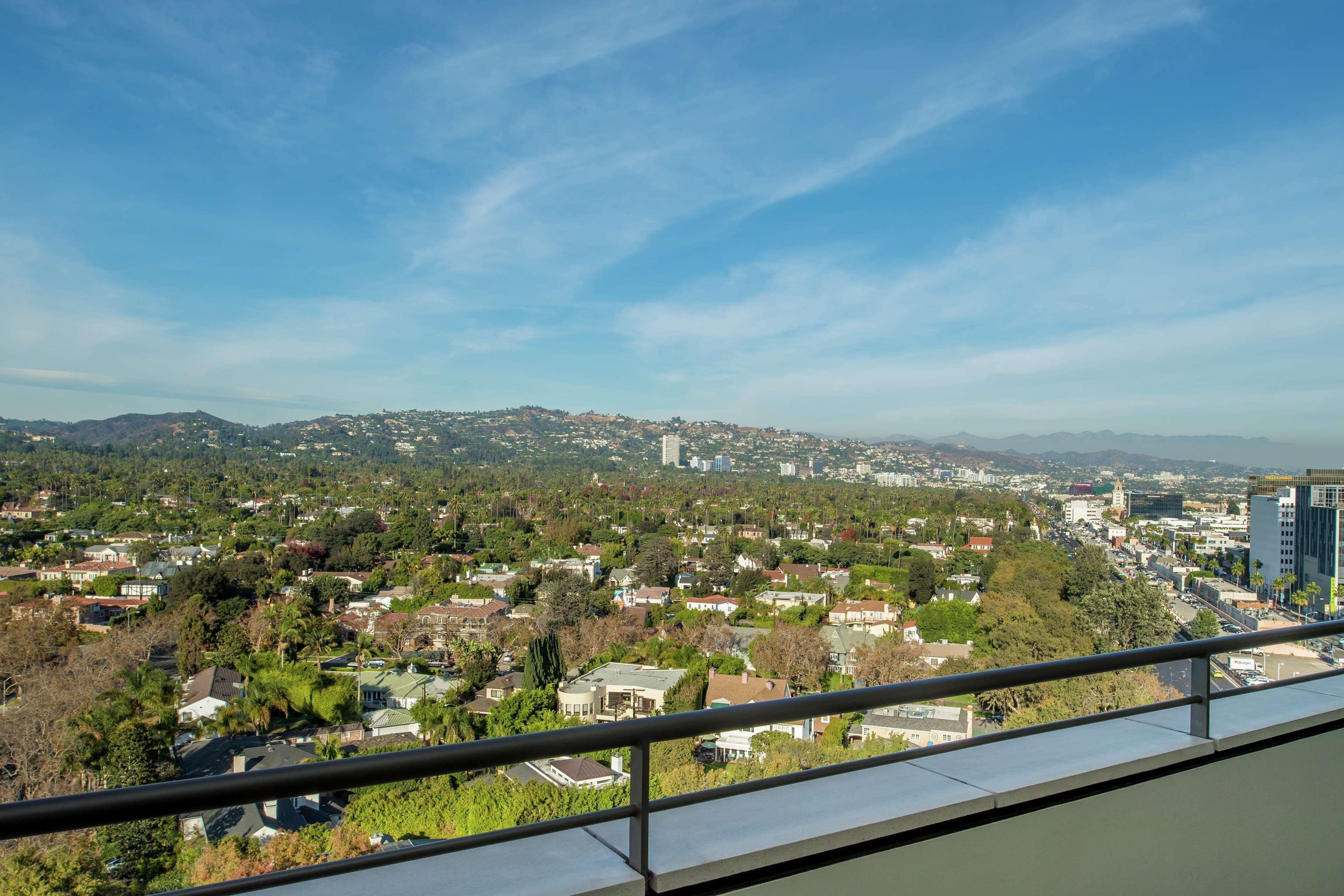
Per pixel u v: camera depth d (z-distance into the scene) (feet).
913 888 5.10
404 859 3.82
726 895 4.51
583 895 4.13
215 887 3.51
